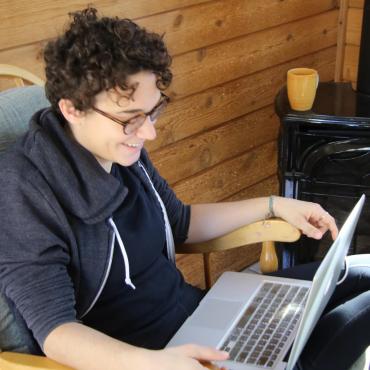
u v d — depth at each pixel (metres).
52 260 1.08
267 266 1.51
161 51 1.09
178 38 1.88
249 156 2.31
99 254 1.16
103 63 1.01
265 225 1.45
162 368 0.94
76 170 1.13
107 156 1.13
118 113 1.06
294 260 2.07
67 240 1.12
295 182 1.98
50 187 1.11
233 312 1.31
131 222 1.26
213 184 2.20
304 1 2.25
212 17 1.95
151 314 1.30
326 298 1.22
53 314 1.03
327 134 1.90
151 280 1.31
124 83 1.02
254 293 1.37
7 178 1.08
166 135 1.96
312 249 2.12
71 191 1.11
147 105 1.07
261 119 2.29
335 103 1.95
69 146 1.13
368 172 1.94
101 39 1.03
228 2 1.98
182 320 1.34
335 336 1.31
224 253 2.37
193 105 2.01
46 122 1.15
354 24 2.40
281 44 2.23
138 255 1.26
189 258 2.21
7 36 1.46
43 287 1.05
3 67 1.38
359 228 2.08
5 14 1.44
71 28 1.07
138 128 1.09
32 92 1.32
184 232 1.48
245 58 2.12
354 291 1.50
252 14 2.08
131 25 1.09
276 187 2.49
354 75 2.48
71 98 1.07
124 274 1.22
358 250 2.14
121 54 1.02
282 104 1.94
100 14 1.63
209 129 2.11
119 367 0.96
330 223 1.42
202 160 2.12
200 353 0.98
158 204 1.38
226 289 1.39
